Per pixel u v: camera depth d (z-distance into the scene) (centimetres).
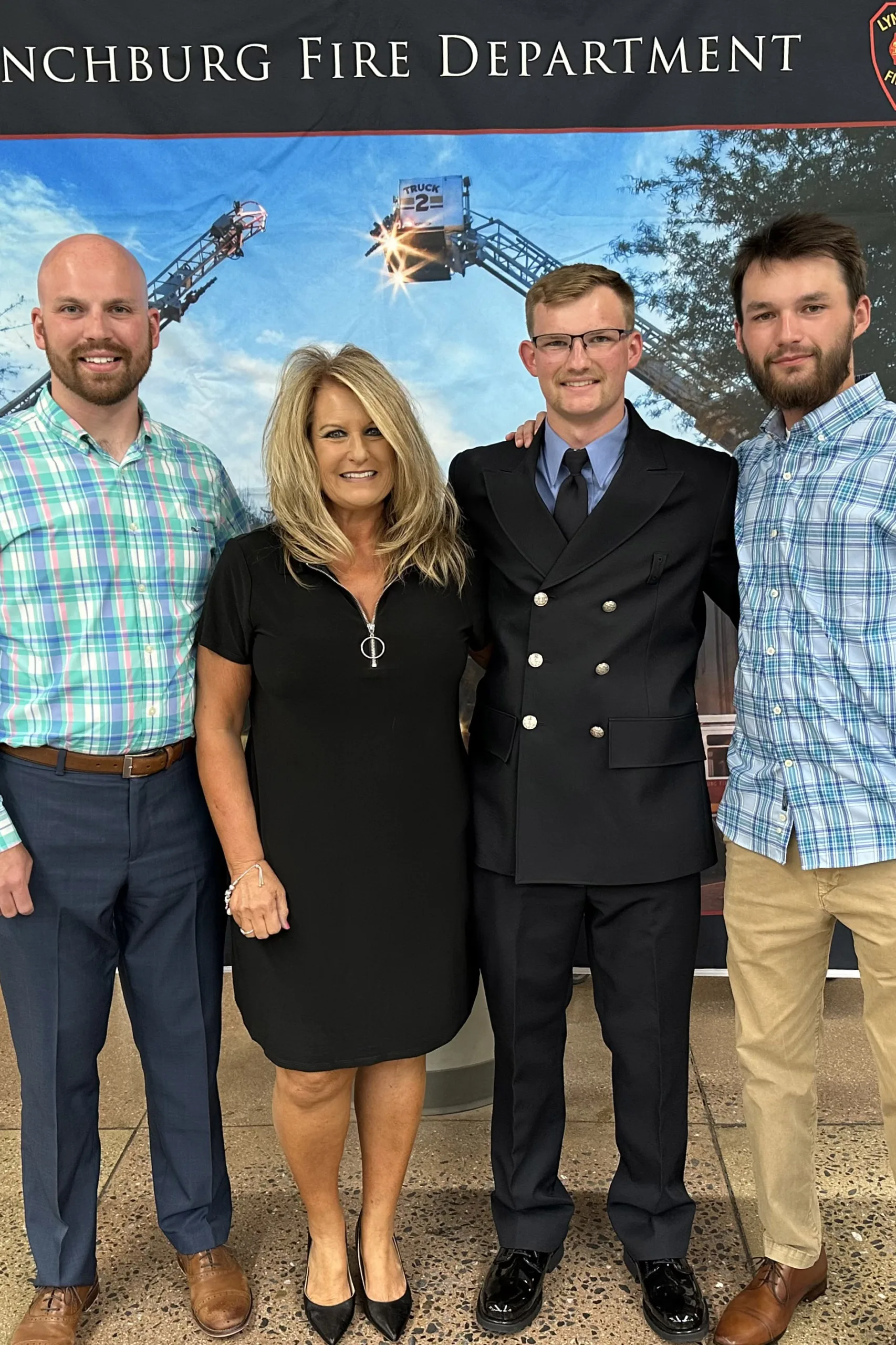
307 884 172
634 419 185
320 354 170
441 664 173
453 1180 229
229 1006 300
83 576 172
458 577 178
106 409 175
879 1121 242
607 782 176
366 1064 174
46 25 236
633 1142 191
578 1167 232
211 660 175
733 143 241
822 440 162
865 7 235
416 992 176
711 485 180
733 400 253
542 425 192
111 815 175
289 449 167
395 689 170
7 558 169
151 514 177
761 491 170
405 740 172
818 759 165
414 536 172
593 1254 205
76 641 172
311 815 171
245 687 177
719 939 273
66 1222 186
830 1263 200
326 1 235
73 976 179
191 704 183
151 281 246
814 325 159
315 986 173
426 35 237
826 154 241
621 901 180
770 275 161
